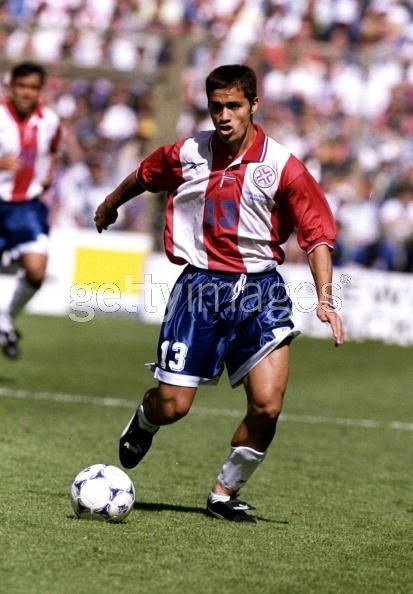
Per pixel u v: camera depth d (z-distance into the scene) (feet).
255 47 201.87
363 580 52.54
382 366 153.69
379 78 205.26
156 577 50.62
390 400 126.31
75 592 47.57
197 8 237.04
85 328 174.60
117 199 65.21
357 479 81.97
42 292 188.34
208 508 64.80
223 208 61.41
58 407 108.88
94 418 103.65
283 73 203.41
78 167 199.21
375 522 66.54
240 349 62.49
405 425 110.22
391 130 202.28
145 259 182.60
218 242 61.87
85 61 219.82
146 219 190.29
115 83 197.06
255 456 63.36
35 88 118.42
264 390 61.93
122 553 54.44
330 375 143.43
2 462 78.64
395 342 178.29
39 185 121.90
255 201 61.00
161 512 65.05
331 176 197.77
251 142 61.26
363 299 179.11
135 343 161.68
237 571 52.60
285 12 233.55
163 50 219.00
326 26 230.48
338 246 194.18
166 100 192.65
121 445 65.41
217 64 203.41
